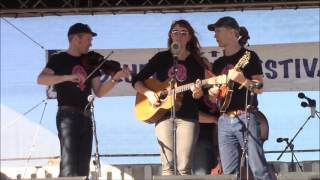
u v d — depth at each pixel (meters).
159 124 5.75
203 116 6.37
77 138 5.86
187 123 5.64
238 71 5.15
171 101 5.66
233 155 5.41
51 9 7.81
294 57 7.89
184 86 5.64
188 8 7.86
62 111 5.91
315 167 7.62
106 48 7.96
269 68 7.90
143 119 5.85
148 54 7.96
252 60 5.46
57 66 6.06
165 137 5.68
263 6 7.84
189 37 5.91
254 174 5.25
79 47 6.12
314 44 7.89
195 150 6.32
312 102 6.98
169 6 7.80
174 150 5.50
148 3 7.90
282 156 7.68
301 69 7.88
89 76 6.05
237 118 5.35
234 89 5.39
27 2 7.93
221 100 5.42
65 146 5.82
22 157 7.75
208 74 5.73
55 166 7.65
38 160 7.75
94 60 6.16
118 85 7.86
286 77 7.88
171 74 5.85
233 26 5.58
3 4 7.92
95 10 7.87
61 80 5.84
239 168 5.42
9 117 7.82
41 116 7.82
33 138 7.79
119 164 7.76
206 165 6.45
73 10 7.84
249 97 5.36
